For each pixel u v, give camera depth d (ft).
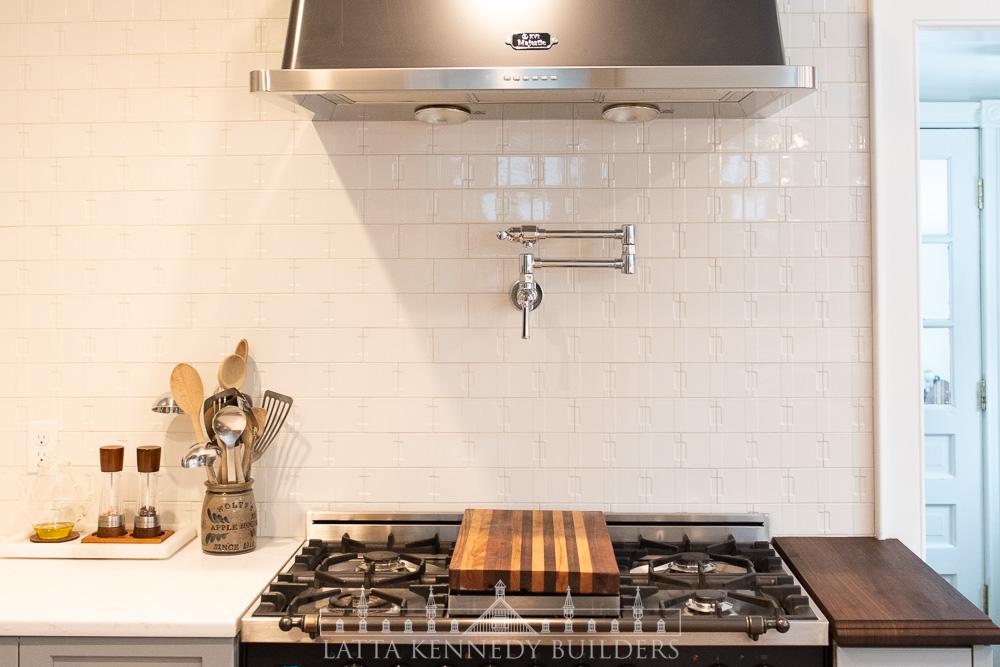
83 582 6.30
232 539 6.97
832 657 5.66
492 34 5.96
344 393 7.50
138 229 7.48
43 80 7.47
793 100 6.66
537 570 5.68
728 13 5.99
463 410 7.48
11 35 7.47
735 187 7.43
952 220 11.88
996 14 7.30
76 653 5.64
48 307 7.52
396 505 7.51
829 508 7.45
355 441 7.51
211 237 7.48
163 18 7.43
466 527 6.68
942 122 11.82
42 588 6.17
